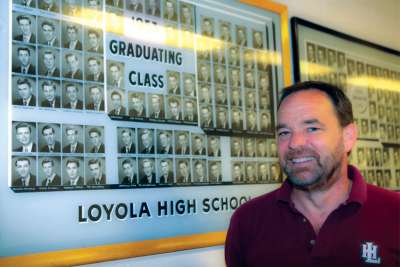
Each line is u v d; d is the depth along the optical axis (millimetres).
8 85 926
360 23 1890
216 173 1275
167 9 1220
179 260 1158
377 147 1840
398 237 889
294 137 927
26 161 932
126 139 1093
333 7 1765
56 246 949
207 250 1229
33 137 947
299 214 950
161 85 1180
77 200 993
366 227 904
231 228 1079
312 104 927
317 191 951
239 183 1331
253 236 1016
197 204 1219
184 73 1235
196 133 1241
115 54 1097
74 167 998
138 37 1147
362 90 1818
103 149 1049
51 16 1002
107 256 1011
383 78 1942
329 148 915
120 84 1098
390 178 1876
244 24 1409
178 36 1235
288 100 965
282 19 1515
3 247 882
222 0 1357
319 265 892
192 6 1279
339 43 1744
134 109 1116
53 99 984
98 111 1052
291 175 942
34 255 910
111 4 1105
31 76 958
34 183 937
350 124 973
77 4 1047
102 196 1034
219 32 1339
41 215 938
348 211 923
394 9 2104
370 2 1964
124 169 1080
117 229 1049
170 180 1166
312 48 1619
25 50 956
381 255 881
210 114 1282
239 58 1382
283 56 1506
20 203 914
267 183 1407
